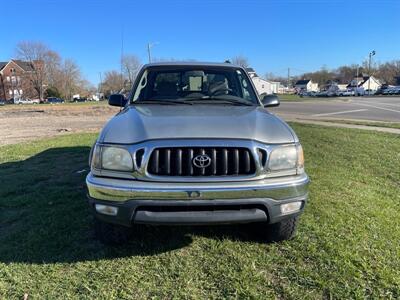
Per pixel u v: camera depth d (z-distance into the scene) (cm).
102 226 344
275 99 458
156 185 294
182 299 277
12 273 310
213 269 317
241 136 305
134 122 332
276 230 351
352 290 285
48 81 9644
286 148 315
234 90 447
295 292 284
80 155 802
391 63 11569
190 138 299
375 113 2141
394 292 284
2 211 455
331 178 591
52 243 365
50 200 489
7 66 9550
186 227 398
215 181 295
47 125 1655
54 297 279
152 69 464
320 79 13188
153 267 321
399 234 383
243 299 277
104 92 10012
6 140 1102
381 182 584
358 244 358
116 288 291
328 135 1070
